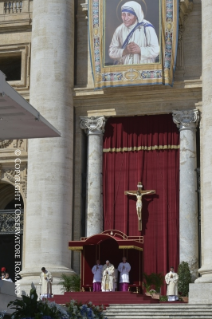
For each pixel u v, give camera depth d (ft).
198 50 334.24
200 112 328.49
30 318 140.56
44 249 317.42
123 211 330.95
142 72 322.55
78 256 327.26
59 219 320.50
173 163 330.34
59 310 148.77
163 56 321.93
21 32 362.74
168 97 332.39
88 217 330.54
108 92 335.06
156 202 328.29
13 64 385.91
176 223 323.98
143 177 331.77
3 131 180.04
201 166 321.32
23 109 162.20
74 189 336.70
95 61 330.54
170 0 325.21
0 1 367.25
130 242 273.95
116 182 334.24
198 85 327.06
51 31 336.70
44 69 333.83
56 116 329.72
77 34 352.49
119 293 265.95
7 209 360.69
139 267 282.97
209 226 300.81
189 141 326.03
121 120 339.98
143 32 325.42
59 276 312.50
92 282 287.07
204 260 300.61
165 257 320.91
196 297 271.08
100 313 163.53
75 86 342.85
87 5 337.52
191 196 320.91
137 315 241.55
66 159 328.29
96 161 335.67
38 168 325.83
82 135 343.26
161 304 252.01
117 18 329.72
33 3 346.54
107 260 279.08
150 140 334.85
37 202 322.55
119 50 326.65
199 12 338.34
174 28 323.98
